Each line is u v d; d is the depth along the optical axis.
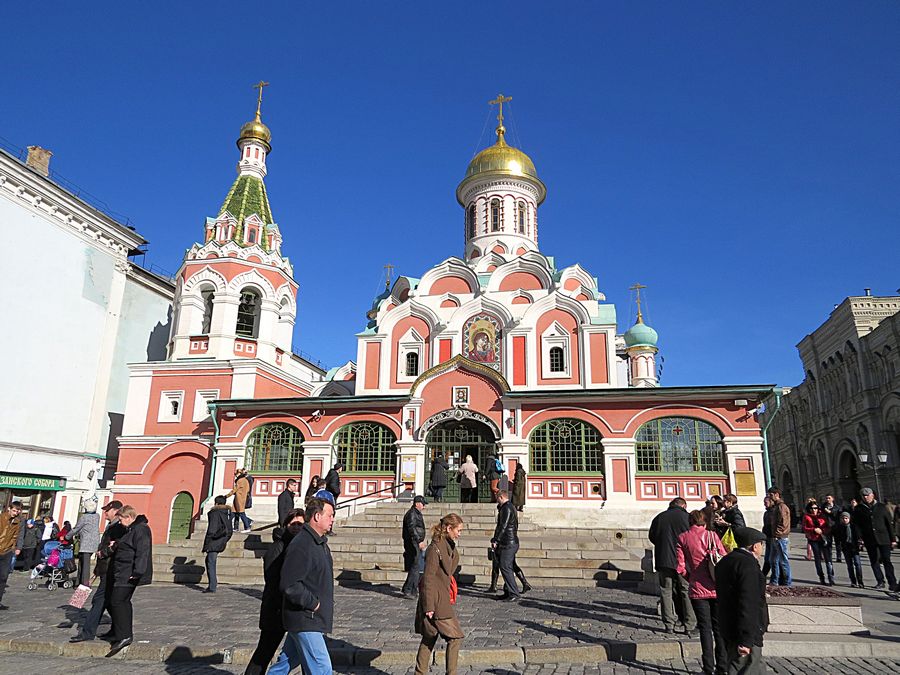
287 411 28.08
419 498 15.12
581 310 28.67
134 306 38.53
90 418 32.44
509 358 28.75
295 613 6.61
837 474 49.72
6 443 27.84
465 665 9.40
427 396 27.11
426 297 31.08
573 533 22.17
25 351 29.22
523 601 13.87
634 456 24.45
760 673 6.83
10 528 14.25
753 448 23.67
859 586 15.57
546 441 25.53
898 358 40.56
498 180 38.03
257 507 27.02
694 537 8.89
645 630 10.86
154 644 10.30
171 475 30.19
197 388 30.84
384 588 16.09
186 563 19.05
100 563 11.02
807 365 55.88
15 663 9.84
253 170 36.91
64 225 31.66
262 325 32.88
